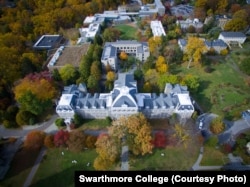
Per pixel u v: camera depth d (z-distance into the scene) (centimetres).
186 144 12306
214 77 17262
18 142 12850
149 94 14375
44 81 14575
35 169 11456
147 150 11175
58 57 18838
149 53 18775
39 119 14175
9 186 10700
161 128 13325
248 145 11762
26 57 16950
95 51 18075
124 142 11856
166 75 15912
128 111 13238
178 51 18675
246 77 17238
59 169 11431
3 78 15612
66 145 12425
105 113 13688
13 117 13862
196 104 14950
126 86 13900
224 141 12544
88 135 12575
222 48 19725
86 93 15175
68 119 13600
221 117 13900
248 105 14762
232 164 11406
